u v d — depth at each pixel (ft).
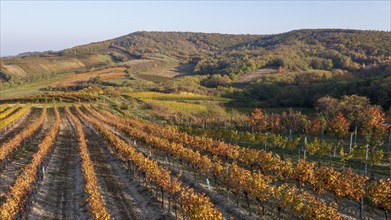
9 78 576.20
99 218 83.41
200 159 128.47
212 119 275.39
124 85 526.16
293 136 214.90
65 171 146.00
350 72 460.14
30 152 179.42
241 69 543.80
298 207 82.43
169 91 472.85
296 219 90.58
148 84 532.73
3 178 132.98
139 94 446.60
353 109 223.30
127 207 107.55
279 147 184.14
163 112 337.11
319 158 156.56
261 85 436.35
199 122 276.82
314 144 153.17
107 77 589.73
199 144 166.09
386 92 265.13
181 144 162.50
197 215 79.92
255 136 188.65
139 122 268.82
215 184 123.65
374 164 134.72
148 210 105.29
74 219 98.48
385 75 314.14
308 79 421.18
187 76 578.66
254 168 137.28
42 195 116.57
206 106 360.69
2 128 238.27
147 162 122.42
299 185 116.47
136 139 200.64
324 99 273.54
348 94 297.94
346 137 197.26
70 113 319.47
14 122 282.36
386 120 206.49
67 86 538.88
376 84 286.05
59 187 125.70
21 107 359.25
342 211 96.22
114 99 423.23
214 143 161.89
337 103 247.09
